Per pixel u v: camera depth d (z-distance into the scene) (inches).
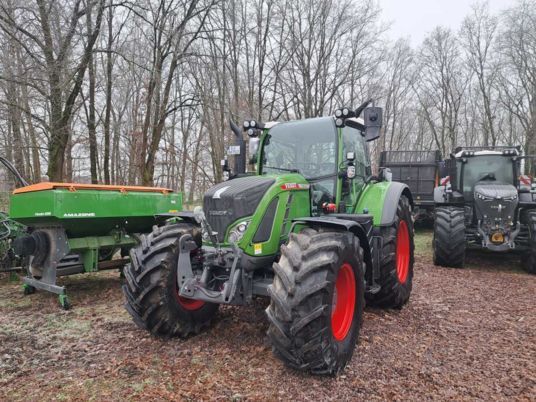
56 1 394.3
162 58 547.2
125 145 829.8
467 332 154.2
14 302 203.6
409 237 194.9
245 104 673.0
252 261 130.2
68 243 203.3
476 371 121.8
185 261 140.5
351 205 171.2
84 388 113.2
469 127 1279.5
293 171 169.2
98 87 610.9
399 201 187.2
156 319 141.8
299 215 146.1
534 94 948.6
